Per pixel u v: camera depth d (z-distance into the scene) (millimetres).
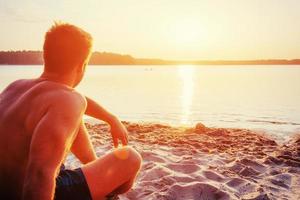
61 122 1439
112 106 17953
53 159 1390
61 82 1673
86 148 2348
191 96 24812
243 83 45219
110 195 2014
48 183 1354
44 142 1387
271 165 4684
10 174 1571
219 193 3314
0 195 1595
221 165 4492
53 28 1682
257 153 5449
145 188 3461
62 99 1491
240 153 5320
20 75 58781
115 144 2469
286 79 56594
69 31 1661
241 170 4230
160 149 5410
